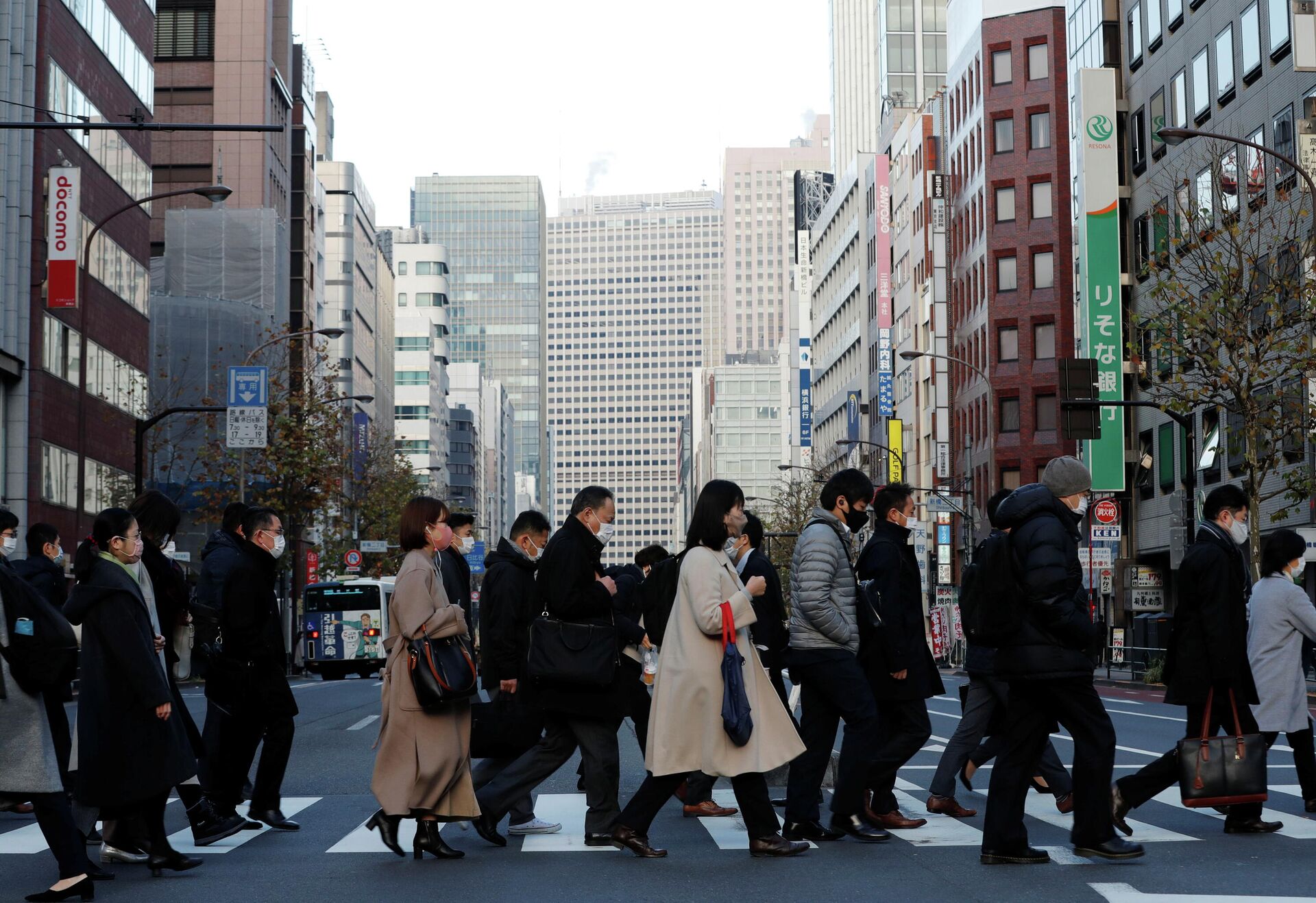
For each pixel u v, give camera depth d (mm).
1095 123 59375
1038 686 8984
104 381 54219
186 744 9148
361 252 128375
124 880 8961
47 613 8234
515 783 10281
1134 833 10305
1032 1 77312
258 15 88750
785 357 176125
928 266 90625
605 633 10016
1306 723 10938
